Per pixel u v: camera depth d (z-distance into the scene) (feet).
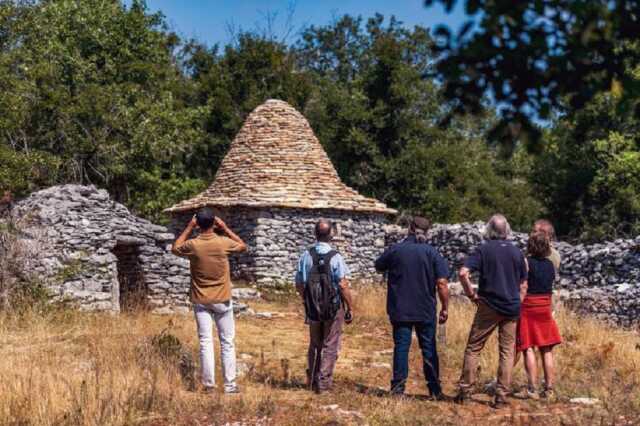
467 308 49.73
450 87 10.46
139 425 24.18
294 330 47.88
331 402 27.27
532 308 28.58
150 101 98.17
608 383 30.81
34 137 90.22
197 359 34.37
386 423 24.41
